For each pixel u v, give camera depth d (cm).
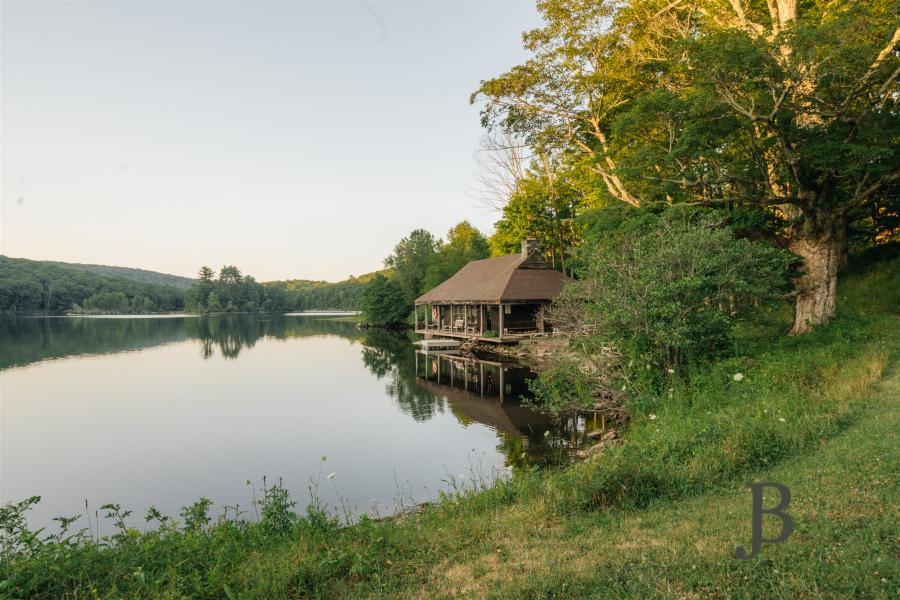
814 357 1295
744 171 1762
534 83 2525
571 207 4309
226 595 486
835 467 657
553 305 3000
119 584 504
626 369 1373
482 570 511
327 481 1230
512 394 2212
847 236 2258
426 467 1295
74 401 2411
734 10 2186
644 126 1761
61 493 1235
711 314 1324
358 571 520
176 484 1276
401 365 3466
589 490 671
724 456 760
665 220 1533
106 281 17975
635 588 434
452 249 7412
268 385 2822
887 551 439
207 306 18462
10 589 473
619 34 2395
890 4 1397
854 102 1526
